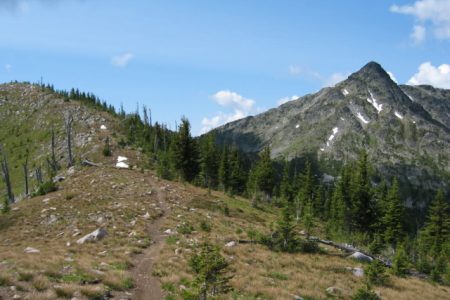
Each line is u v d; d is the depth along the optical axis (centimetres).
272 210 8150
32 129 14000
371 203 8212
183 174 8819
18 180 11088
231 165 10694
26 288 1550
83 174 7338
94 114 14100
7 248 2808
